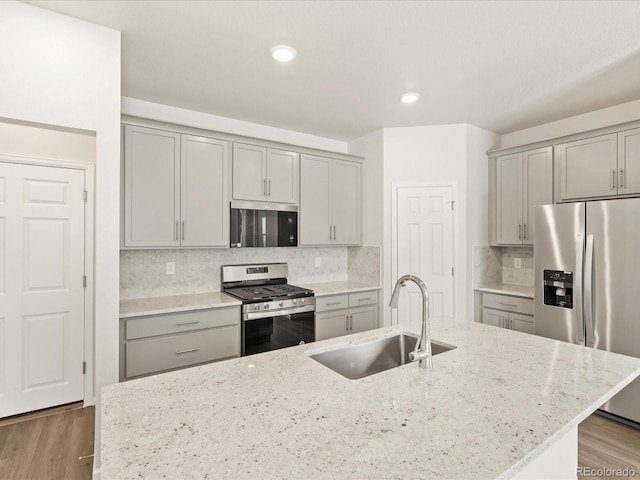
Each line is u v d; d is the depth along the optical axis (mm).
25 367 2609
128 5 1762
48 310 2691
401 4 1756
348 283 3961
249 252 3518
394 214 3688
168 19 1874
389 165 3711
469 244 3541
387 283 3695
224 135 3027
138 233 2629
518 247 3754
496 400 1108
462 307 3480
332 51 2197
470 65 2375
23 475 1939
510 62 2332
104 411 1043
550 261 2807
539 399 1114
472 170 3578
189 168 2855
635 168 2648
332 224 3732
